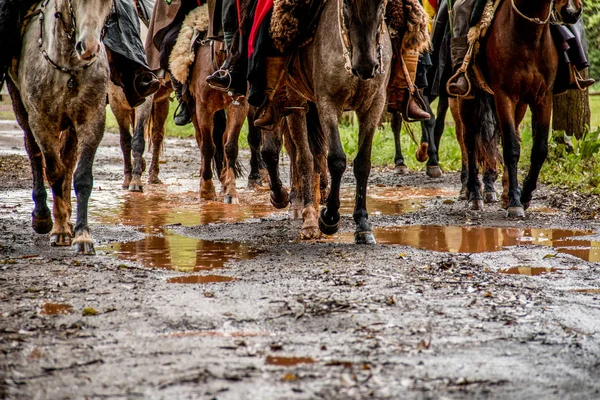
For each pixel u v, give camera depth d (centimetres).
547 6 1392
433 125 2262
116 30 1487
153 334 786
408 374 674
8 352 731
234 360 709
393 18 1224
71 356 720
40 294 940
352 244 1258
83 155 1201
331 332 789
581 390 640
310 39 1221
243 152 3162
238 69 1370
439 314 851
